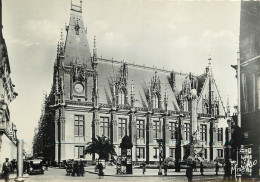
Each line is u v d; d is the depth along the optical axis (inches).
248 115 1258.0
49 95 2942.9
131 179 1440.7
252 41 1268.5
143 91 3211.1
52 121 2709.2
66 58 2807.6
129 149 1710.1
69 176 1600.6
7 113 2150.6
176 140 3169.3
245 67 1296.8
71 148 2603.3
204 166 2284.7
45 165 2218.3
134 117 2940.5
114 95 2856.8
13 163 1695.4
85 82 2810.0
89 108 2731.3
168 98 3361.2
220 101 3538.4
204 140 3393.2
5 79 2140.7
